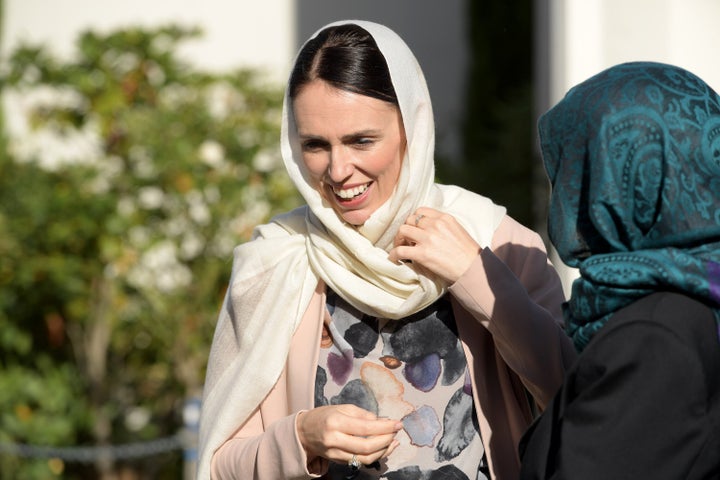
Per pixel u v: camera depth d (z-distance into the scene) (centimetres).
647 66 725
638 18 1702
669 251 687
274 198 2245
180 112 2272
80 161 2322
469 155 2989
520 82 2919
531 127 2698
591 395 676
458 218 948
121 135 2269
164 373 2327
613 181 702
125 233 2189
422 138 905
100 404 2281
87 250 2236
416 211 905
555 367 877
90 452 2086
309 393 912
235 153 2258
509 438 909
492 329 870
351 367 917
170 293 2239
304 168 945
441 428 901
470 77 3031
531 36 2895
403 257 882
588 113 719
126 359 2344
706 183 695
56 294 2245
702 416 664
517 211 2672
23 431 2208
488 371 918
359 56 875
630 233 707
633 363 664
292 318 934
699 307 681
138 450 2055
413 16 3078
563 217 733
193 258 2228
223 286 2234
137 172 2244
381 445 830
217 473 925
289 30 2950
